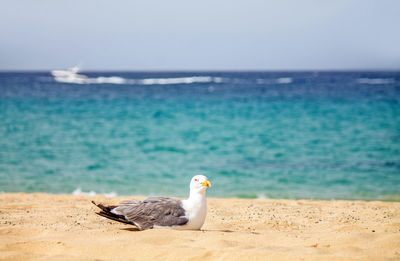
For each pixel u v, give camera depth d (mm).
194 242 5762
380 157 19547
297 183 15469
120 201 10922
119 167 18094
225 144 23469
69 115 34219
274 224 7758
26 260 4996
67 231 6574
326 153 20672
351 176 16375
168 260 5090
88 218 7977
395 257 5023
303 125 30062
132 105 43312
